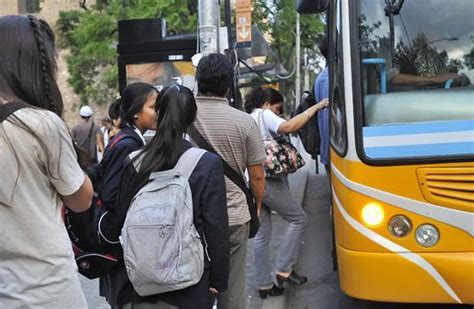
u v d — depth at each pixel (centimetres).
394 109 379
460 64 388
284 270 497
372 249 368
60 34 2286
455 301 356
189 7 1555
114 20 1828
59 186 206
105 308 472
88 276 296
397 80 386
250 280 544
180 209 262
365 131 375
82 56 2200
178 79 738
